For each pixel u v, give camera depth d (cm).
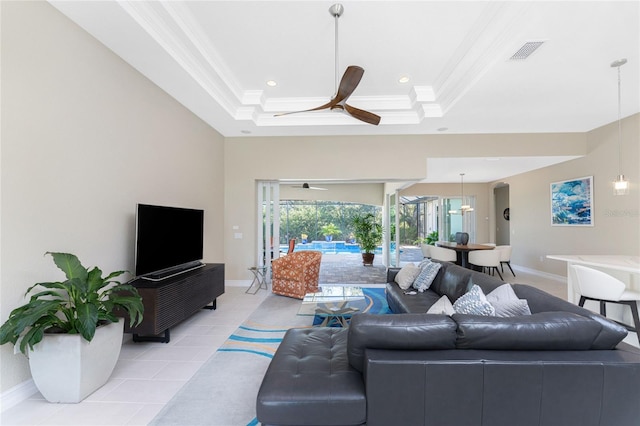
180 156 407
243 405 202
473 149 539
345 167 552
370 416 145
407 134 544
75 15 236
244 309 418
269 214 580
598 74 322
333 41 300
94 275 215
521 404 144
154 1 238
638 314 301
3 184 196
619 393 144
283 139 557
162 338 308
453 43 301
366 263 853
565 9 227
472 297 216
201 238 421
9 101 198
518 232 745
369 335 156
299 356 190
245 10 255
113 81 287
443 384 144
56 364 200
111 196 286
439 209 953
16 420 186
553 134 533
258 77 380
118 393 215
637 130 439
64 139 237
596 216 514
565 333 151
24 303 207
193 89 362
